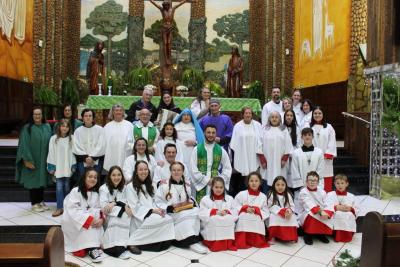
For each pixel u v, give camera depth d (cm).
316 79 1223
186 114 627
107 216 492
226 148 657
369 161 823
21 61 1176
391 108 574
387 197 723
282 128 625
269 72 1456
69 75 1481
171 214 511
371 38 721
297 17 1355
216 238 490
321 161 603
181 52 1518
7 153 831
